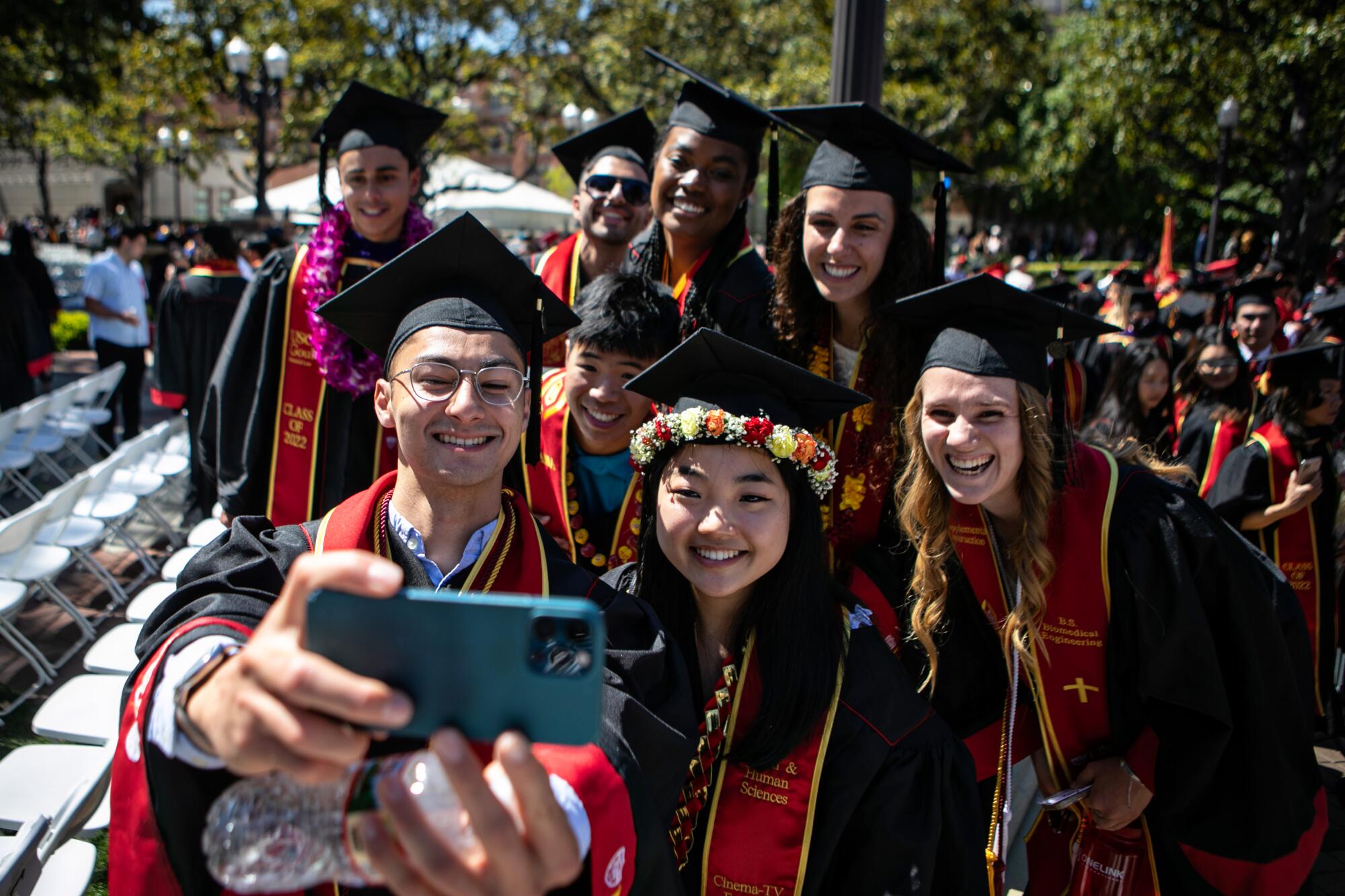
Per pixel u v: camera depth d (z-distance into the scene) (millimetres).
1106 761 2582
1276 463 4102
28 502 7711
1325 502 4199
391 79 19078
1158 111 16859
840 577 2922
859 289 3250
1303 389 4137
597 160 4449
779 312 3498
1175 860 2537
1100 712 2545
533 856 1063
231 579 1618
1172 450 5133
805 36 19922
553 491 3059
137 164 32875
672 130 3846
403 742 1472
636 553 2627
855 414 3172
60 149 36312
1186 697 2363
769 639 2170
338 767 1049
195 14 18797
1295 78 14695
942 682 2725
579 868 1137
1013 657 2566
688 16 19969
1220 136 16188
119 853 1455
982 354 2428
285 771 1061
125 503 6102
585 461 3061
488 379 1692
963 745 2271
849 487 3111
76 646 5062
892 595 2801
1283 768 2402
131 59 18688
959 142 21594
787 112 3311
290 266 3824
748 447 2121
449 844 1061
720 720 2215
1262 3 14164
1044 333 2473
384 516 1785
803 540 2188
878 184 3180
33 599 5844
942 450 2447
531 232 23703
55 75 15453
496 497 1816
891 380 3133
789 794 2125
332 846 1152
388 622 1075
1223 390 4961
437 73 19406
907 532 2656
